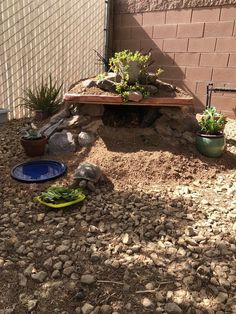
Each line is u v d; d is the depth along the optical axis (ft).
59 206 8.65
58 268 6.73
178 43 18.25
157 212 8.78
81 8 18.76
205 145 12.09
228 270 6.77
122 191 9.90
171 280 6.48
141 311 5.80
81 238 7.70
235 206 9.24
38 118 15.71
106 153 11.60
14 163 11.53
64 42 18.37
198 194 9.93
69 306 5.91
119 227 8.13
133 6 19.62
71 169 10.87
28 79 17.03
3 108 16.14
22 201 9.30
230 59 16.55
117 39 21.02
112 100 12.02
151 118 13.19
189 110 15.66
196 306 5.91
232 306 5.92
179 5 17.65
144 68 12.89
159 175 10.83
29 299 6.06
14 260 7.02
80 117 12.94
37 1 16.46
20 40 16.20
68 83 19.22
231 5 15.89
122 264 6.85
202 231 8.03
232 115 17.11
